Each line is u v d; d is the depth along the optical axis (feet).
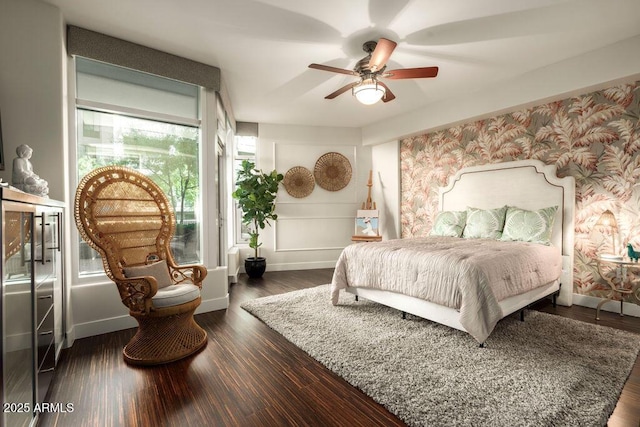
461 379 6.29
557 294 11.31
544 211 11.44
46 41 7.54
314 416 5.37
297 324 9.37
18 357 4.31
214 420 5.27
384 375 6.49
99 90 9.08
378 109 15.98
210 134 11.07
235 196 15.92
